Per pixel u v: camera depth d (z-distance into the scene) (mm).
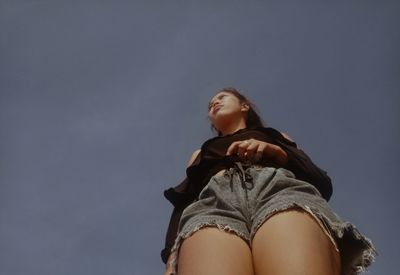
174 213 1408
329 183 1413
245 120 1663
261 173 1249
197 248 1080
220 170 1358
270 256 1026
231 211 1171
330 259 1047
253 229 1109
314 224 1086
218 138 1473
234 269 1034
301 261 989
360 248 1136
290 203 1103
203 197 1272
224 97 1686
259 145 1352
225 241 1089
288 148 1426
